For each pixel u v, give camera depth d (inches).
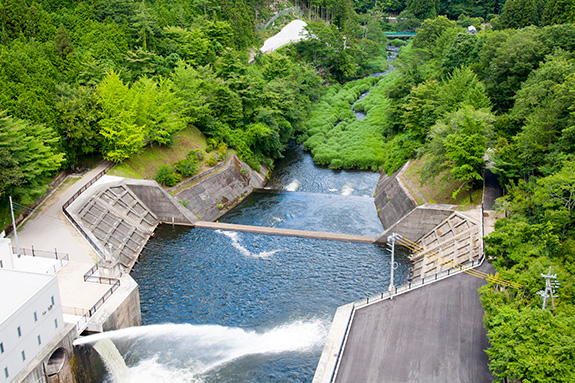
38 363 1736.0
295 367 2036.2
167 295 2524.6
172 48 4987.7
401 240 3083.2
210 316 2363.4
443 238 2918.3
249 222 3481.8
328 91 6471.5
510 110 3444.9
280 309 2412.6
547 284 1772.9
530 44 3782.0
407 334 1968.5
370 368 1790.1
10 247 2258.9
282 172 4539.9
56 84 3513.8
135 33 4874.5
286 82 5187.0
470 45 4483.3
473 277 2354.8
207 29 5718.5
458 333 1967.3
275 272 2733.8
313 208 3725.4
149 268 2773.1
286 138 4997.5
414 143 3912.4
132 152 3476.9
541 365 1482.5
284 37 7652.6
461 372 1765.5
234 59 4911.4
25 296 1756.9
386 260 2891.2
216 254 2925.7
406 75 4847.4
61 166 3289.9
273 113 4753.9
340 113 5728.3
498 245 2279.8
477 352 1865.2
